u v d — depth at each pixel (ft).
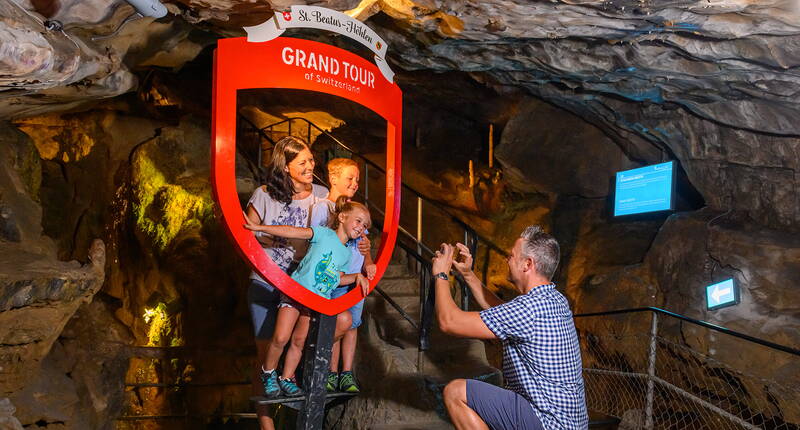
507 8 18.16
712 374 27.84
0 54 9.30
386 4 18.65
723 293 27.63
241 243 10.46
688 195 36.47
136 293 28.84
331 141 41.11
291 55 11.00
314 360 11.55
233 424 31.24
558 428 10.02
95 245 16.02
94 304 24.91
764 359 26.05
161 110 30.35
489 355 37.29
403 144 44.19
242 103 36.37
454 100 38.83
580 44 22.56
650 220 36.94
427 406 16.17
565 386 10.14
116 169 28.04
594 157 37.68
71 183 27.58
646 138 33.81
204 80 31.76
